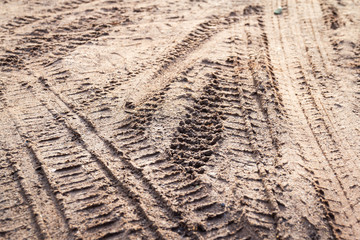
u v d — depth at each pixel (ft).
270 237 10.00
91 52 20.03
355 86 17.42
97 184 11.53
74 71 18.17
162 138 13.55
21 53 19.94
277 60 19.74
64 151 12.88
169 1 27.89
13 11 25.17
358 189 11.85
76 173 11.93
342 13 25.45
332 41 21.72
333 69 18.85
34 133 13.73
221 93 16.29
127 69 18.37
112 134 13.76
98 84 17.08
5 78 17.61
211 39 21.76
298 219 10.54
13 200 10.88
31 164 12.23
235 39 21.81
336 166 12.74
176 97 15.87
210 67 18.48
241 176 11.91
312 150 13.47
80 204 10.82
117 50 20.35
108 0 27.68
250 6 26.96
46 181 11.57
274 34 22.88
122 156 12.64
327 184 11.95
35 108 15.28
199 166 12.35
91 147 13.10
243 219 10.46
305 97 16.62
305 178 12.04
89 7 26.30
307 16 25.35
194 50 20.34
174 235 9.97
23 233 9.93
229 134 13.84
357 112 15.58
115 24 23.68
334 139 14.03
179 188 11.41
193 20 24.54
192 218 10.44
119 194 11.21
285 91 16.97
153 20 24.45
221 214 10.59
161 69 18.29
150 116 14.69
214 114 14.87
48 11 25.43
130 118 14.65
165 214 10.58
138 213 10.61
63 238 9.82
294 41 21.93
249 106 15.47
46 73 18.03
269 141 13.58
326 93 16.92
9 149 12.85
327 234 10.25
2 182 11.46
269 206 10.88
